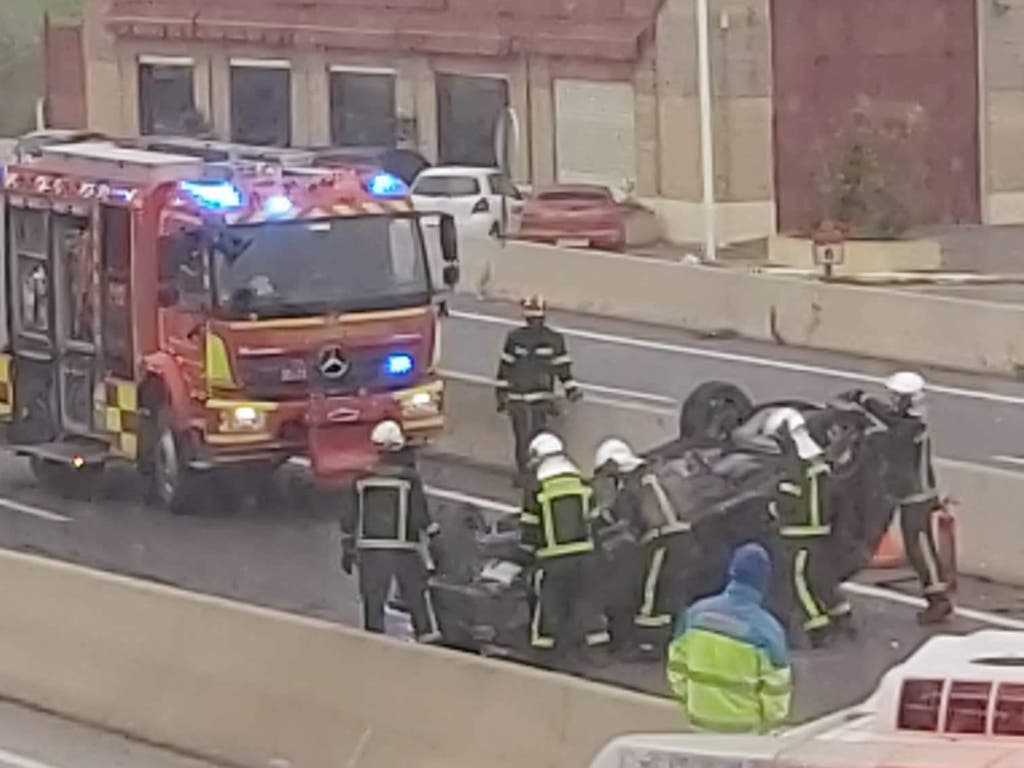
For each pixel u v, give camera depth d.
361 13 59.50
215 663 14.84
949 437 26.30
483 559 17.22
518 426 23.89
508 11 55.72
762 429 18.03
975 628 17.67
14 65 71.50
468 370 31.89
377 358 22.70
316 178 22.83
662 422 23.22
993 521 19.41
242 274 22.39
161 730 15.04
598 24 52.94
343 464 22.56
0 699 16.41
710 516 16.86
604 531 16.95
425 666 13.61
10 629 16.52
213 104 63.94
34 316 24.78
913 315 32.28
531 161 55.12
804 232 47.34
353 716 13.88
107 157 24.00
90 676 15.73
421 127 58.03
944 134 51.94
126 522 23.16
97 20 67.31
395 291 22.83
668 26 51.16
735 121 50.84
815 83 51.25
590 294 38.12
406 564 16.86
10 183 25.00
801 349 33.66
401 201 23.03
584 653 16.92
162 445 23.28
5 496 24.75
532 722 12.86
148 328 23.19
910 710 6.30
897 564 19.33
